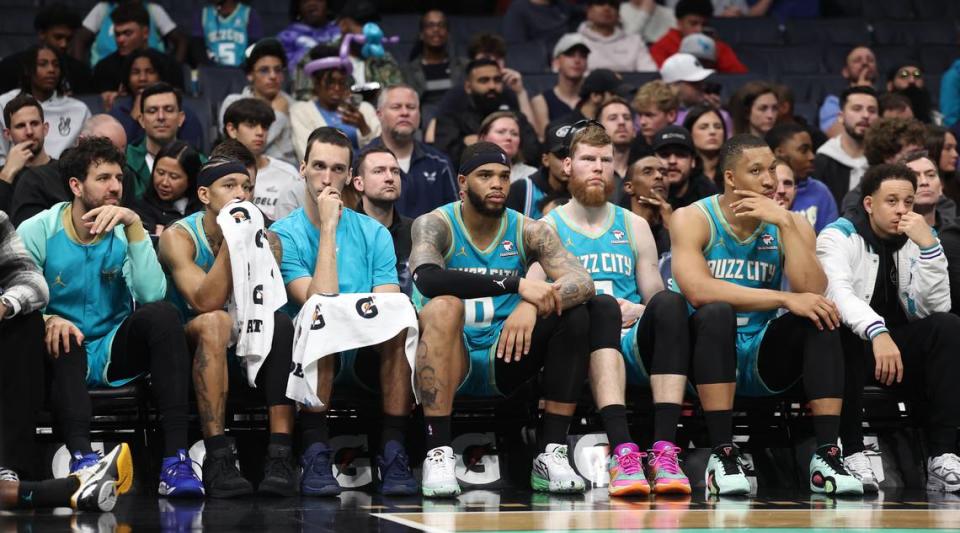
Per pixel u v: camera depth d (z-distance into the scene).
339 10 16.70
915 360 9.05
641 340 8.58
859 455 8.74
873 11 20.84
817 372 8.38
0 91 13.53
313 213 8.70
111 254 8.40
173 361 7.90
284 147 13.12
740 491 8.13
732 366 8.29
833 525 6.46
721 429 8.26
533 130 13.24
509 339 8.10
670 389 8.25
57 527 6.24
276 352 8.02
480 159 8.41
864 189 9.30
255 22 17.17
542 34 18.30
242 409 8.72
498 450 8.77
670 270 10.19
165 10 17.98
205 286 8.07
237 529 6.15
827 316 8.34
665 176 10.88
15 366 7.66
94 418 8.58
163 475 7.85
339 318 7.93
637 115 13.38
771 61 18.84
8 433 7.61
